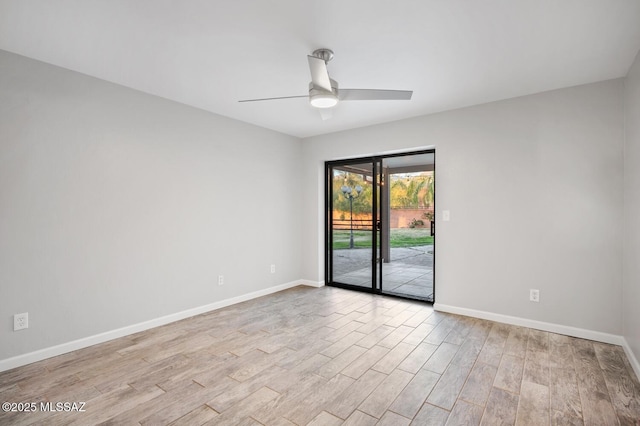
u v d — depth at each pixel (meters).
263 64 2.58
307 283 5.03
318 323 3.31
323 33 2.12
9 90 2.37
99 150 2.84
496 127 3.36
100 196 2.84
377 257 4.53
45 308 2.53
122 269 2.98
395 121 4.06
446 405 1.93
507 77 2.80
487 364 2.43
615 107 2.79
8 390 2.08
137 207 3.10
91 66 2.61
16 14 1.91
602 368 2.36
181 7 1.85
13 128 2.38
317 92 2.36
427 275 5.50
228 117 3.95
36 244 2.49
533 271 3.16
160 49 2.34
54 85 2.58
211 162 3.76
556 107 3.05
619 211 2.77
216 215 3.82
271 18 1.96
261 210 4.39
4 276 2.34
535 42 2.23
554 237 3.06
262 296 4.37
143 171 3.14
